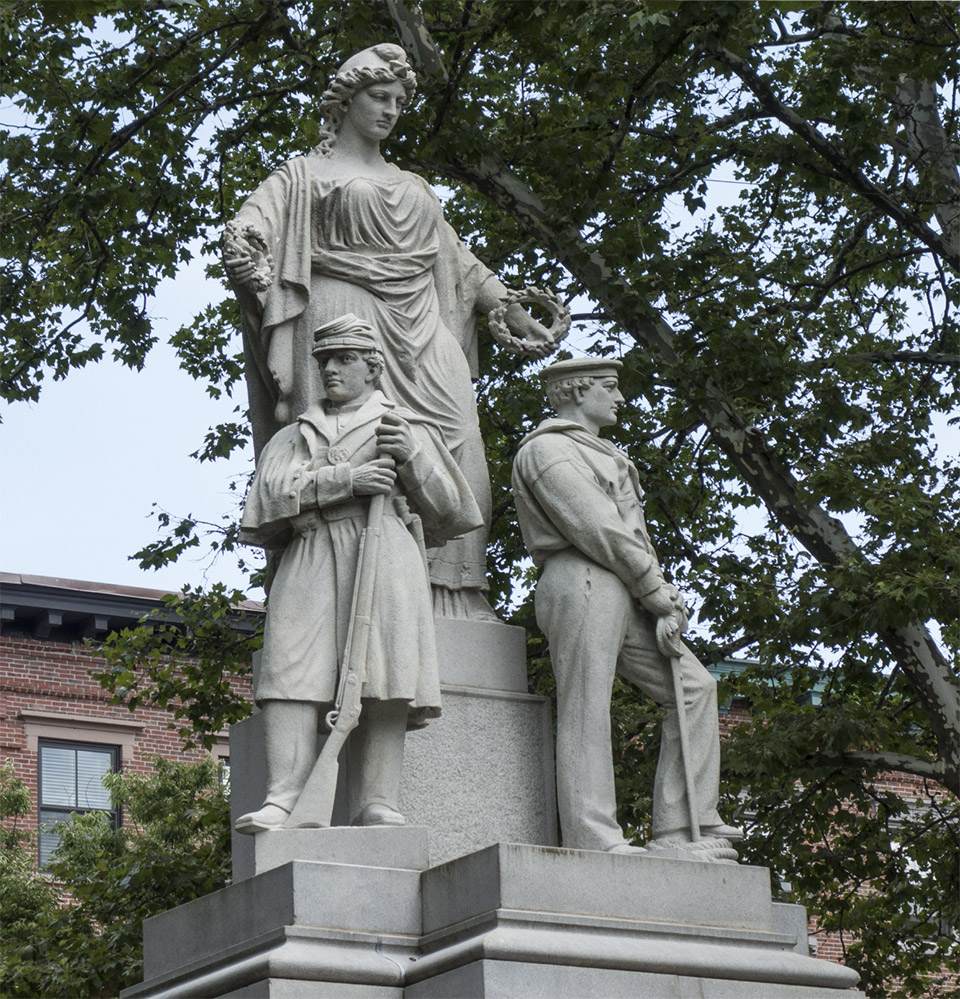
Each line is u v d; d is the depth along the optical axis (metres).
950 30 15.27
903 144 17.70
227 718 18.36
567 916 7.59
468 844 8.74
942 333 18.45
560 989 7.39
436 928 7.66
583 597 8.77
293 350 9.29
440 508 8.53
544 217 16.53
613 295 16.33
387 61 9.77
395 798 8.23
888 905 17.38
